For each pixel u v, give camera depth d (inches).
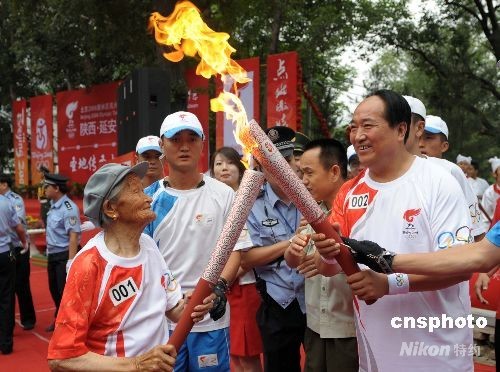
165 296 81.3
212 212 109.6
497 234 75.2
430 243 80.3
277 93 357.7
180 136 108.3
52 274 248.1
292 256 99.3
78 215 243.1
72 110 558.6
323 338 105.3
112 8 422.6
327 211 111.0
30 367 201.2
